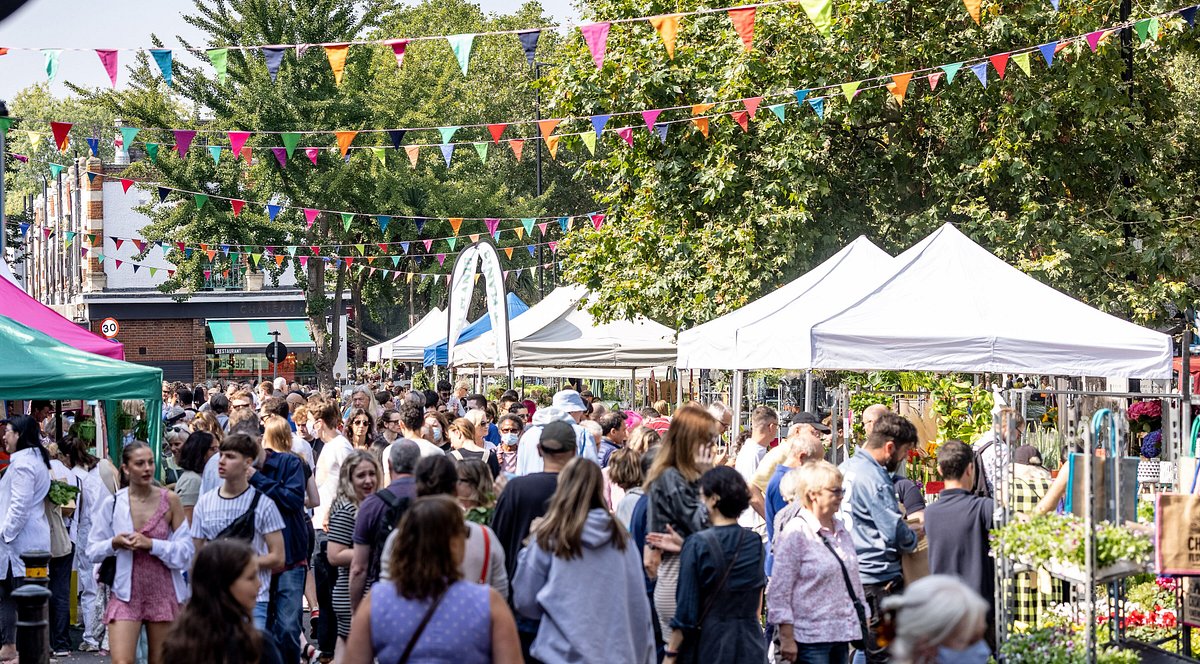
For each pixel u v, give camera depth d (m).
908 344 9.75
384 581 4.47
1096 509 6.27
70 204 49.38
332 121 34.25
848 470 7.55
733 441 12.98
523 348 18.73
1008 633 6.72
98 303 44.25
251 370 45.94
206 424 11.95
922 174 19.53
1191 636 7.45
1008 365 9.67
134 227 45.47
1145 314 17.78
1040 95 17.86
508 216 40.66
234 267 35.56
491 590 4.40
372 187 35.34
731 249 19.12
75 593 10.86
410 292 46.75
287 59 33.78
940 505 7.33
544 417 10.72
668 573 6.57
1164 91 19.45
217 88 33.56
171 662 4.27
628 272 20.70
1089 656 6.09
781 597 6.43
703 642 5.87
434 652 4.26
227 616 4.34
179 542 7.07
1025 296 10.29
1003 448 6.92
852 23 17.83
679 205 20.31
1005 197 18.92
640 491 7.22
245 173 34.31
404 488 6.99
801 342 10.06
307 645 9.15
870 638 7.33
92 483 10.12
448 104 40.53
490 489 6.88
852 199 19.81
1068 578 6.40
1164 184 18.98
